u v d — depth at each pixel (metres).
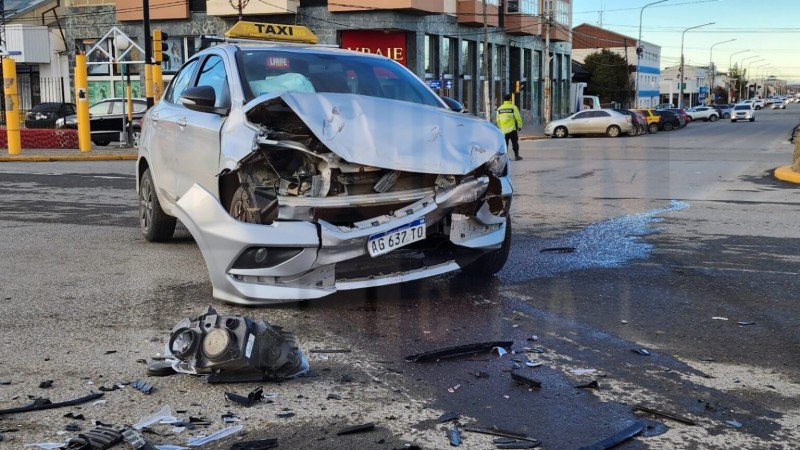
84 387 3.63
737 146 27.61
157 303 5.15
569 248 7.36
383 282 4.89
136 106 25.77
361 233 4.70
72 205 10.20
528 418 3.33
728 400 3.59
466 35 43.41
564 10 60.03
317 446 3.04
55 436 3.09
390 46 37.06
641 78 90.00
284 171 4.86
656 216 9.60
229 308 5.01
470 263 5.47
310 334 4.50
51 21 43.81
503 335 4.54
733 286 5.83
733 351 4.30
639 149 26.09
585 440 3.12
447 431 3.19
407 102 5.52
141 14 38.56
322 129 4.73
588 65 78.06
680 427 3.28
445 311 5.04
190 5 38.34
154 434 3.12
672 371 3.97
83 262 6.51
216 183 5.16
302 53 6.23
